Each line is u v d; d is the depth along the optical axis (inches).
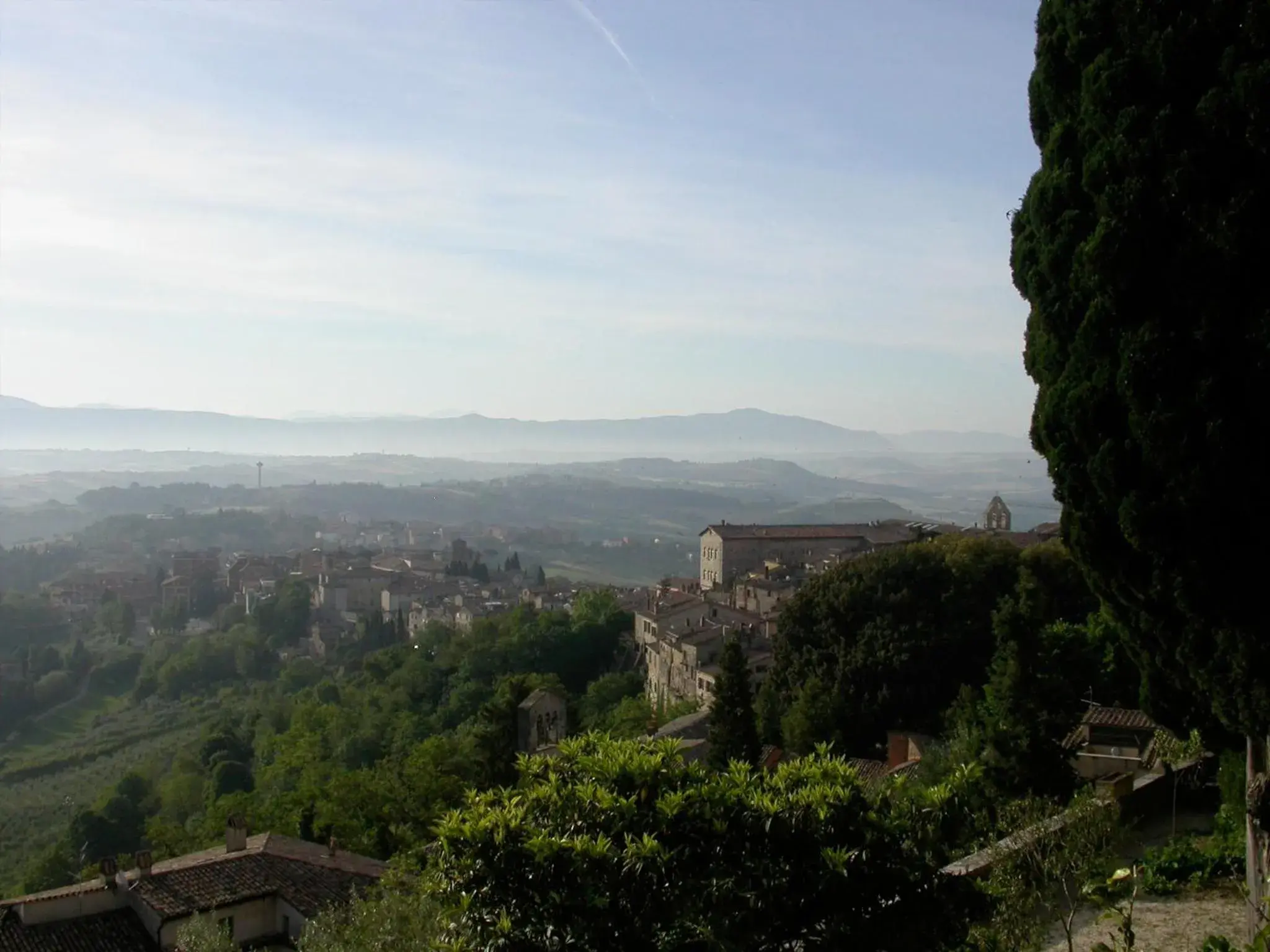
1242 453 519.8
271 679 6245.1
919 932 455.8
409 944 615.5
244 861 1384.1
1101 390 570.9
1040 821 652.1
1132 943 525.3
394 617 7135.8
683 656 3444.9
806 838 452.8
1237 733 596.7
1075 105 611.2
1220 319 526.6
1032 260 641.0
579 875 426.3
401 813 2038.6
